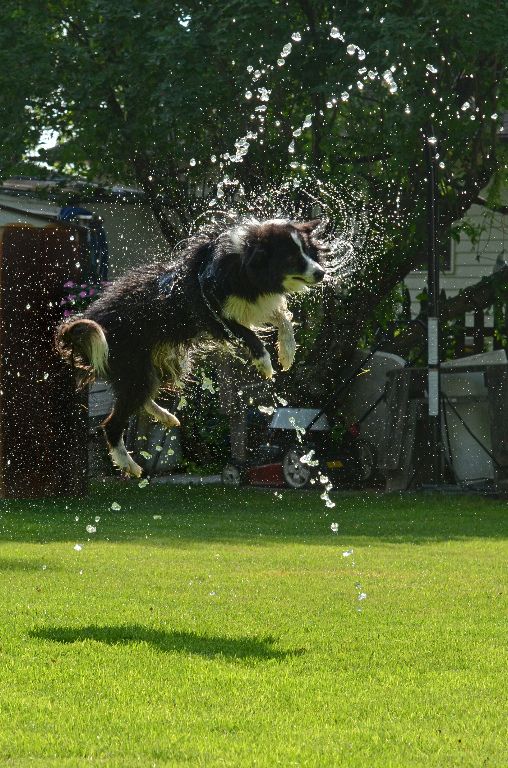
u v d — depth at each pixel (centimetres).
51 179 2325
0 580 979
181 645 736
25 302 1709
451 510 1653
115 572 1027
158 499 1788
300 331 2130
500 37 1897
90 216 2295
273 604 880
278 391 2095
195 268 967
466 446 1912
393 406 1912
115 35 2008
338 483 1973
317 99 2017
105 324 985
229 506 1703
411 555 1172
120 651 718
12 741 536
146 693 623
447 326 2264
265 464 1995
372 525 1479
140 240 2389
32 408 1731
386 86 1909
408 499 1794
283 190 2064
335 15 1945
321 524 1484
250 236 950
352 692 629
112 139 2083
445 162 2088
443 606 877
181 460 2288
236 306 954
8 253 1695
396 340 2247
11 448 1725
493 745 536
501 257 2248
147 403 1009
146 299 981
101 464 2219
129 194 2369
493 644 747
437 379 1833
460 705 604
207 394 2245
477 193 2169
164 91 1938
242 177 2070
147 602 885
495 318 2250
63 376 1744
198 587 954
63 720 572
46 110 2100
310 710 593
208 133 2067
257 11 1927
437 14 1888
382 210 2105
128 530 1389
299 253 942
